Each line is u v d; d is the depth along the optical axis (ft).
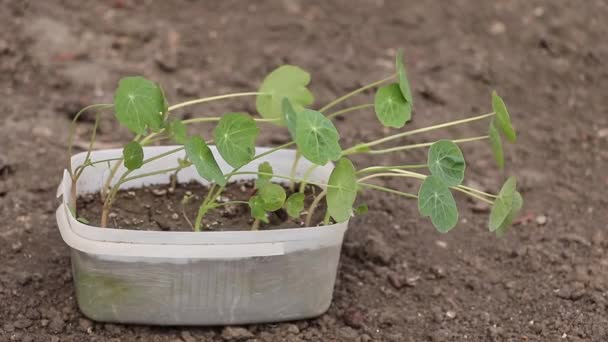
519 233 4.52
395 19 5.47
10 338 4.06
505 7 5.54
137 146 3.94
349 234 4.45
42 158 4.65
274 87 4.18
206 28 5.37
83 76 5.05
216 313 4.05
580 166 4.83
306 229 3.99
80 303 4.07
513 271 4.38
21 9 5.31
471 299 4.28
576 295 4.27
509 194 3.95
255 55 5.24
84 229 3.94
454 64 5.26
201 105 4.96
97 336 4.07
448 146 3.96
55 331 4.09
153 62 5.17
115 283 4.00
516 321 4.21
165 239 3.94
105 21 5.35
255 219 4.12
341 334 4.14
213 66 5.17
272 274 4.02
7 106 4.89
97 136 4.81
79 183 4.21
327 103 5.03
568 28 5.43
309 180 4.27
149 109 3.92
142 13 5.43
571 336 4.16
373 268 4.36
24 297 4.17
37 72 5.06
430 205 3.93
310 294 4.09
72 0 5.42
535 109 5.08
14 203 4.46
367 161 4.78
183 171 4.29
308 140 3.86
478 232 4.52
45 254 4.30
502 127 4.02
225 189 4.29
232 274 4.00
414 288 4.31
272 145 4.80
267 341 4.09
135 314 4.05
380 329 4.17
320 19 5.46
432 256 4.42
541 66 5.27
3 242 4.32
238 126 3.95
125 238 3.94
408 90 4.04
